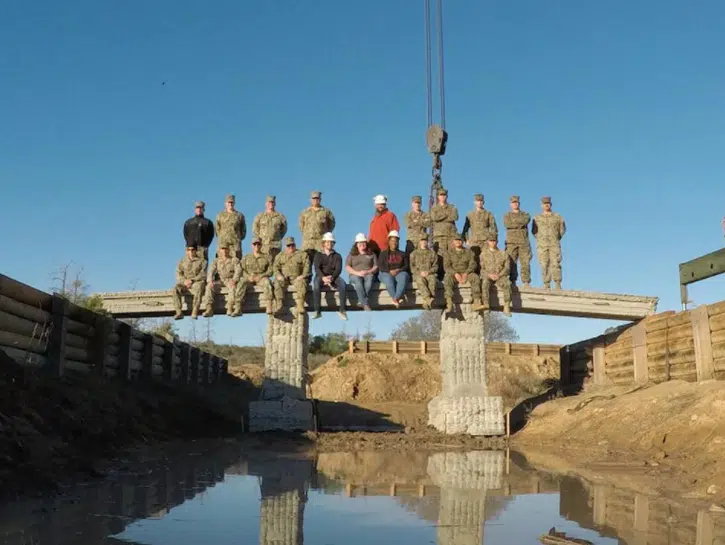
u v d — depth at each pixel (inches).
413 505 279.0
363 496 301.1
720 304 560.7
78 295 792.9
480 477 369.1
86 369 564.1
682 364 623.2
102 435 412.8
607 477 365.4
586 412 629.6
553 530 231.5
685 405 495.2
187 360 898.1
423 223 730.2
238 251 701.9
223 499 287.1
